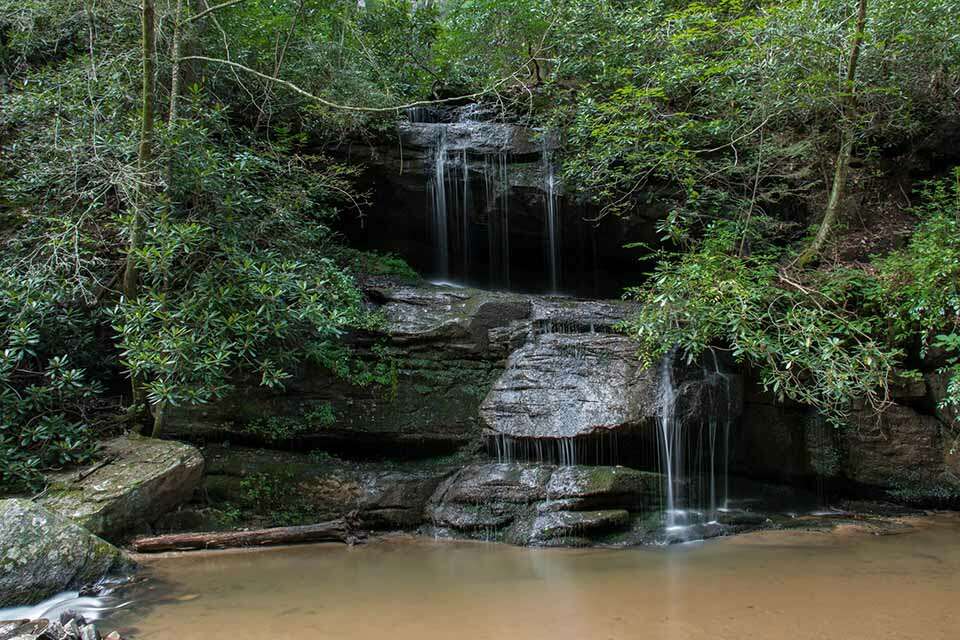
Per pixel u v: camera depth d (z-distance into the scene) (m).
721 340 7.55
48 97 6.88
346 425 7.11
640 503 6.25
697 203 8.95
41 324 6.13
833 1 8.41
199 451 6.32
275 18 9.61
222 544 5.73
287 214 7.23
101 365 6.96
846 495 7.70
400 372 7.58
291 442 7.09
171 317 5.86
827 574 4.93
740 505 7.14
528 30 11.86
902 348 7.54
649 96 8.79
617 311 8.12
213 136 8.81
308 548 5.83
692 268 6.86
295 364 7.20
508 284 10.84
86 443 6.04
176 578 4.88
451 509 6.39
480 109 11.58
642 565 5.23
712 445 7.04
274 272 6.50
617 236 10.61
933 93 9.61
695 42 9.45
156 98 7.64
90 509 5.24
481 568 5.17
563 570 5.10
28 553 4.36
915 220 9.60
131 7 7.79
